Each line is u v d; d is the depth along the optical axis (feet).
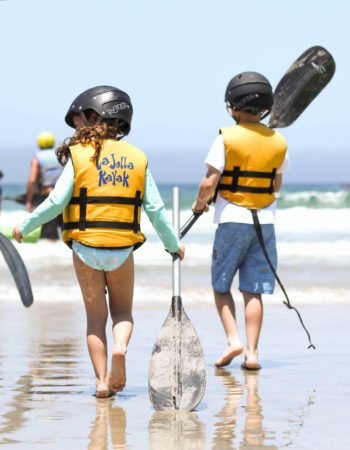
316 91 54.39
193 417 34.63
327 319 65.46
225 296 48.80
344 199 297.12
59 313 68.44
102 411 35.91
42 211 38.22
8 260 35.91
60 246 123.65
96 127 39.04
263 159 48.03
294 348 53.01
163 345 37.88
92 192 38.40
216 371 46.09
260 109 48.01
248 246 48.62
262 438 30.94
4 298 78.84
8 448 29.73
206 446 29.91
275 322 64.03
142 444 30.27
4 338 55.93
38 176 115.96
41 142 116.26
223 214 48.44
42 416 34.81
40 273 97.40
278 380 43.09
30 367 46.14
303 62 54.39
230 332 48.01
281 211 245.65
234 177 48.03
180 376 37.06
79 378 43.27
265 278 48.49
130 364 47.57
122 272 39.29
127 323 39.70
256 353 47.11
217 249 48.88
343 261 114.73
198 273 97.71
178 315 38.11
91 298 39.65
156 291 82.23
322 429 32.22
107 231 38.45
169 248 39.88
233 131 47.96
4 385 41.45
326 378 43.47
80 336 56.90
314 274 97.86
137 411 35.96
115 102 39.32
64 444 30.27
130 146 39.29
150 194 39.14
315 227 204.54
